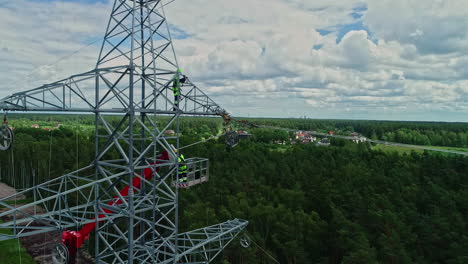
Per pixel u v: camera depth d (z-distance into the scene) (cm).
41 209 7806
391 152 12650
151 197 2547
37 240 6006
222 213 5538
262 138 17738
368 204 5300
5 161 10381
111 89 2144
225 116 2833
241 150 11419
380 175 7181
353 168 8056
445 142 18212
